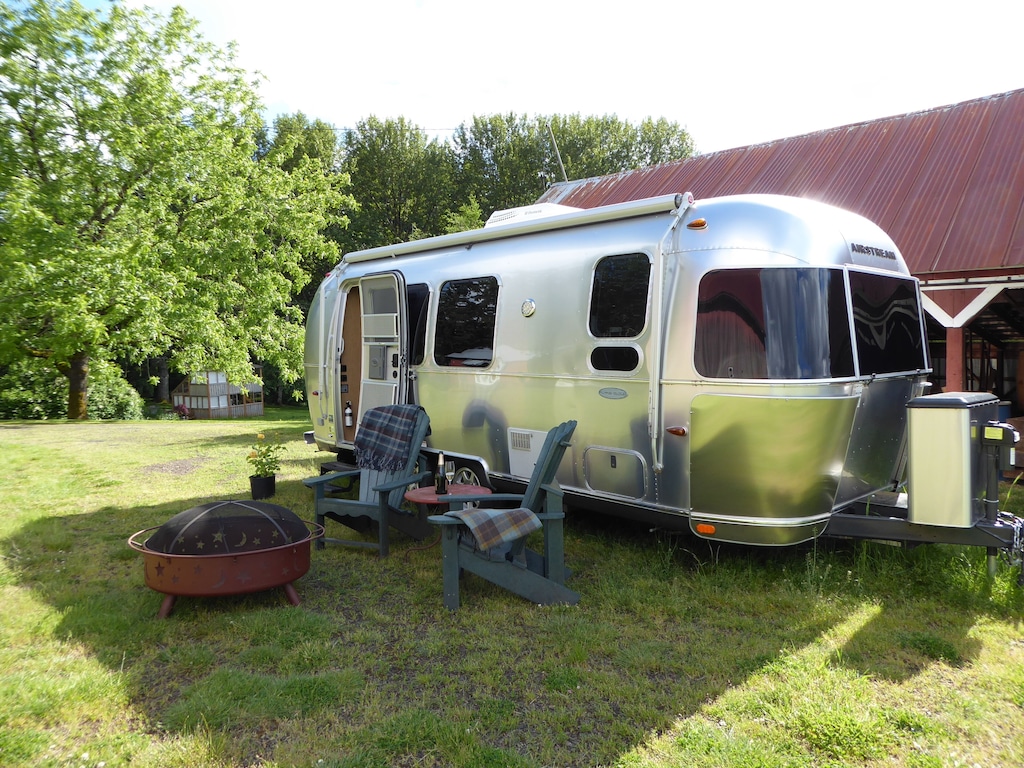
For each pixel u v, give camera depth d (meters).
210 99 21.84
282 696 3.35
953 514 4.29
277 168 23.81
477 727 3.08
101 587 4.86
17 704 3.25
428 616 4.34
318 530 4.99
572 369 5.41
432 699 3.36
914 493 4.42
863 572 4.73
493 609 4.43
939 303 7.93
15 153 18.42
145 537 6.08
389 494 5.78
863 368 4.74
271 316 22.56
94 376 20.14
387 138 39.41
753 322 4.42
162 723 3.15
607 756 2.88
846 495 4.88
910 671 3.54
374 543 5.67
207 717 3.17
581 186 14.07
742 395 4.39
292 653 3.81
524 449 5.84
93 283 17.66
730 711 3.20
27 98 18.41
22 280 16.64
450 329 6.57
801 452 4.37
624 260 5.08
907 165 9.69
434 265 6.83
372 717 3.19
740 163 11.80
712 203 4.85
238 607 4.46
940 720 3.09
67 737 3.05
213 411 31.86
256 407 34.28
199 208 20.97
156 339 20.23
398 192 40.12
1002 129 9.47
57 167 18.98
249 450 11.20
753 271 4.47
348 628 4.20
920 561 4.80
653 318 4.76
